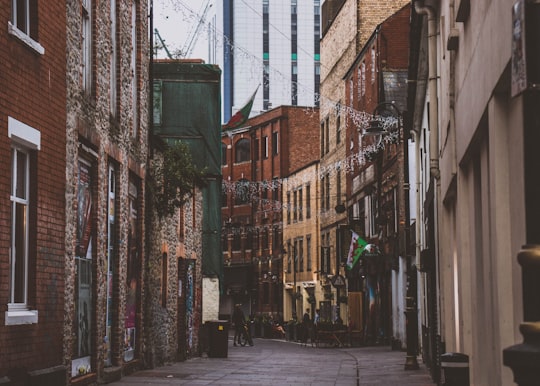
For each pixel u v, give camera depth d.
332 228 59.88
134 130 21.41
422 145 25.97
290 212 70.56
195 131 32.22
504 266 7.85
